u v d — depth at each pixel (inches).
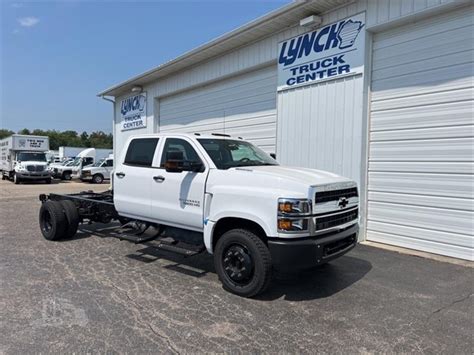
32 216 410.9
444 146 249.8
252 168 192.9
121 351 123.4
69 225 283.0
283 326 143.4
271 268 165.2
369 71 288.4
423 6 247.6
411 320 149.9
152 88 573.9
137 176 233.1
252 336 135.2
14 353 121.0
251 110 406.9
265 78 388.2
